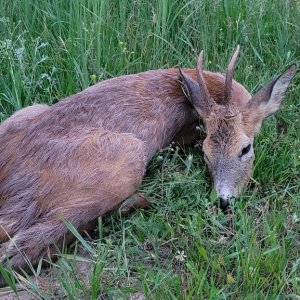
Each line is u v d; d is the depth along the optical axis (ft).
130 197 4.26
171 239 4.01
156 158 4.59
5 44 5.33
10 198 4.06
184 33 5.77
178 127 4.72
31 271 3.93
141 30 5.78
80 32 5.58
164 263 3.90
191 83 4.56
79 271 3.91
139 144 4.26
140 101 4.53
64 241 4.00
